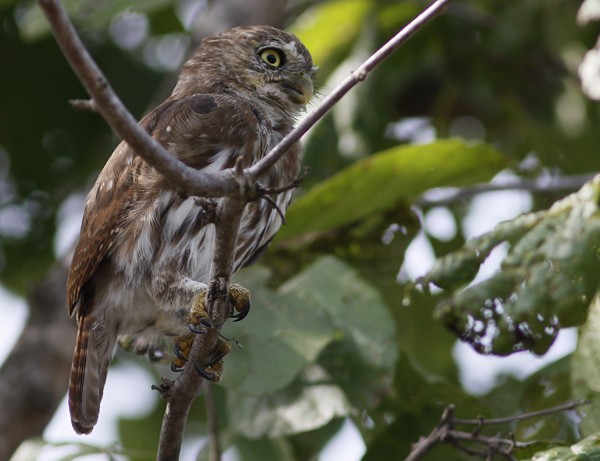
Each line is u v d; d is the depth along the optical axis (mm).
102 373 9570
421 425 10414
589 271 8633
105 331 9578
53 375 11961
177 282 9203
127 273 9344
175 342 9281
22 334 12156
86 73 5758
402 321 12422
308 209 11258
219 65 11031
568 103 13570
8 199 14531
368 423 10625
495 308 8914
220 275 7293
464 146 10773
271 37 11133
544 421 10477
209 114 9578
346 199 11203
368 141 12320
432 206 12492
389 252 11977
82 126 14414
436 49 13781
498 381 12555
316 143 12352
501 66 13695
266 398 10461
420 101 13945
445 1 6816
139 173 9273
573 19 13023
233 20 13250
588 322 8703
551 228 8930
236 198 6738
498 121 14188
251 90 10953
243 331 10180
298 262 12000
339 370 10406
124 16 13500
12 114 14352
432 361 12773
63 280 12344
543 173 13750
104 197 9398
